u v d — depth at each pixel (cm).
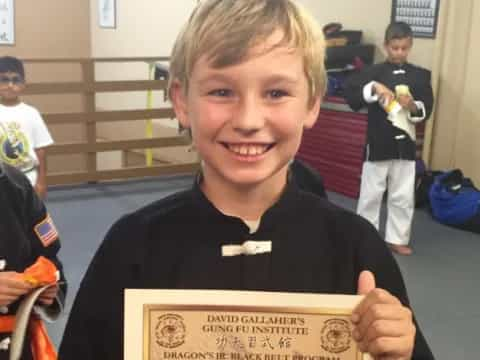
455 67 521
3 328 154
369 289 83
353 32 582
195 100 83
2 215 159
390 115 409
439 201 481
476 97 511
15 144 349
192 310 82
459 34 514
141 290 82
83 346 93
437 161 544
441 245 436
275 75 80
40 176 360
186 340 82
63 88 561
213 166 85
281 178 92
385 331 77
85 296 95
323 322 81
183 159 756
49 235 170
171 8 767
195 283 89
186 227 92
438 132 539
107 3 880
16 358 133
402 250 415
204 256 90
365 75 420
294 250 91
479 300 348
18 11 860
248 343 82
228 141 82
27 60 549
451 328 314
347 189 546
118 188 587
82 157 852
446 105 531
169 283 90
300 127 85
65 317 312
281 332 81
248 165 83
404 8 554
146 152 752
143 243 93
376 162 418
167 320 82
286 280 90
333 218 95
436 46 526
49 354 156
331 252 93
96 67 928
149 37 814
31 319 155
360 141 526
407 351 78
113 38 881
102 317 93
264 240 90
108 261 94
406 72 416
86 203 532
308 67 84
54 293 152
